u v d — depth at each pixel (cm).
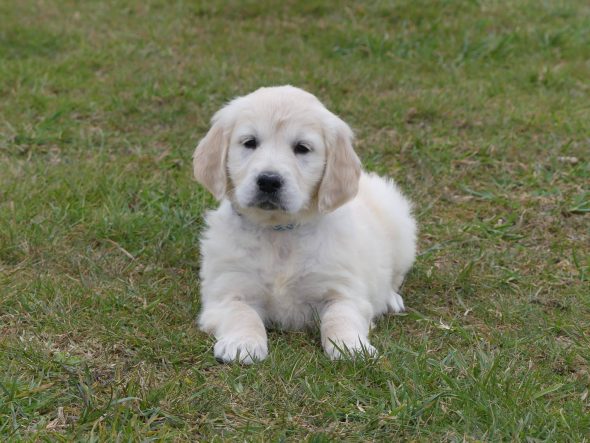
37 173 835
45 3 1430
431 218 811
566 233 779
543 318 614
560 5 1425
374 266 629
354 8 1375
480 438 443
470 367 513
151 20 1372
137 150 920
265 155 563
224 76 1133
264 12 1388
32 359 524
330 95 1088
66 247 707
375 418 459
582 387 512
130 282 656
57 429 455
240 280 595
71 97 1063
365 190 700
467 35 1277
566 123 995
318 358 532
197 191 816
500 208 828
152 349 545
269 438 444
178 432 449
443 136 979
